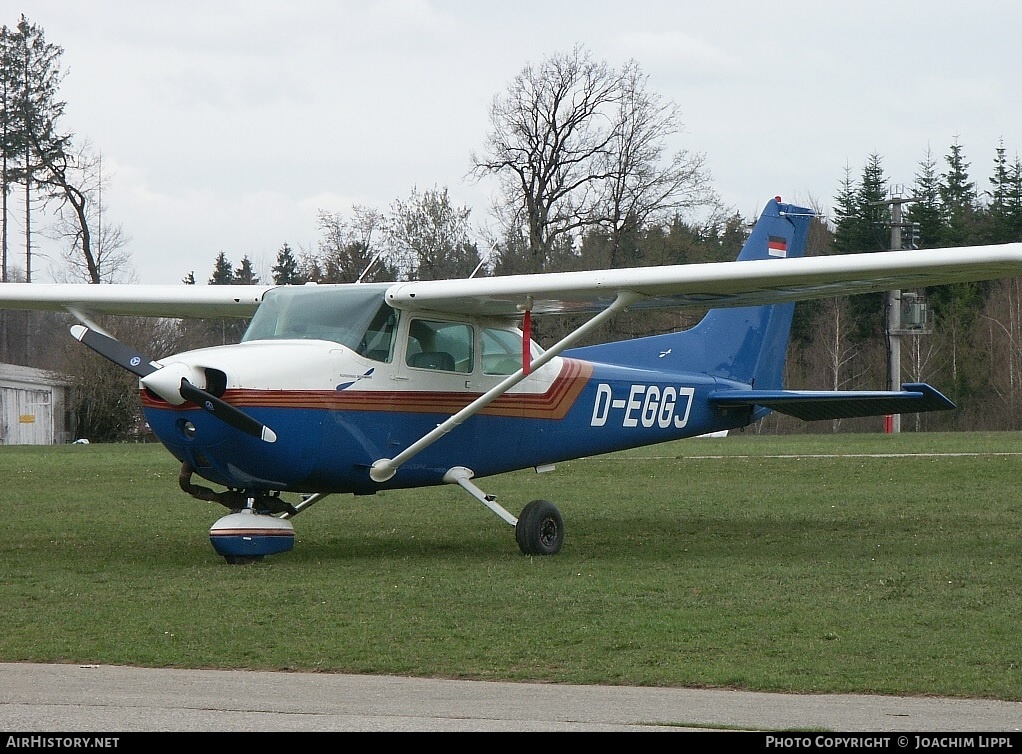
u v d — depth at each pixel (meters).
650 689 23.08
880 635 27.91
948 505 56.97
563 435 48.00
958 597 32.81
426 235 172.00
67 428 171.75
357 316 41.41
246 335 42.25
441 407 43.22
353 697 21.97
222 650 26.38
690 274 39.16
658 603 32.00
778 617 30.11
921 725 19.83
